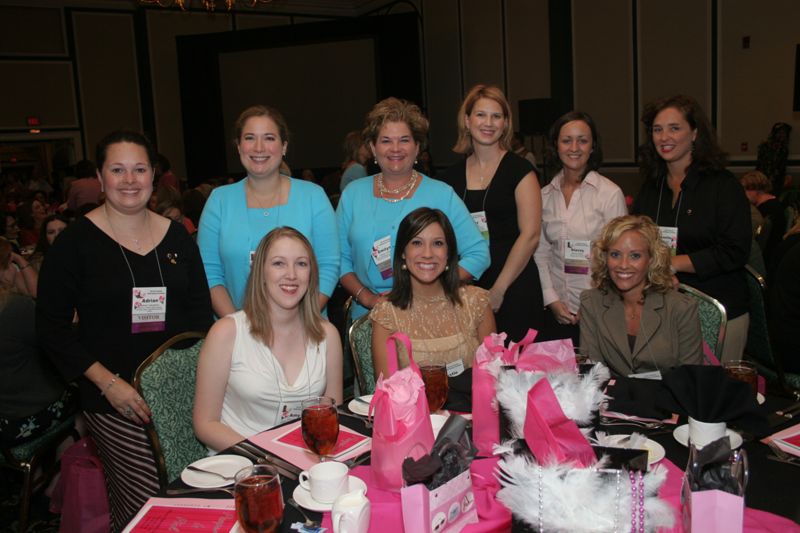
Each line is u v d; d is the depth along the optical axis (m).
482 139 3.03
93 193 6.99
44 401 2.85
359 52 11.35
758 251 3.95
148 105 12.01
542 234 3.32
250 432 2.09
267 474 1.29
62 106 11.33
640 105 8.29
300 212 2.79
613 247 2.38
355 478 1.45
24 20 10.90
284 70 11.56
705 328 2.58
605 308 2.46
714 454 1.09
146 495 2.25
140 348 2.34
